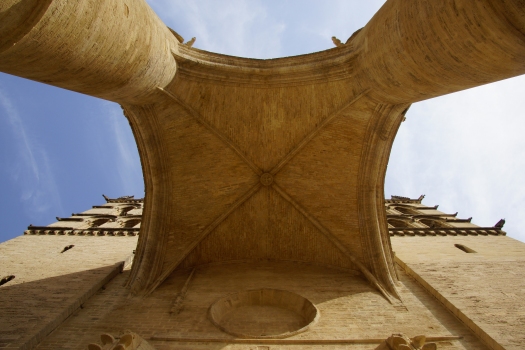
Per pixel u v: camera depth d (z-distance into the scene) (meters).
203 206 12.85
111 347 6.13
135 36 6.36
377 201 12.32
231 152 12.66
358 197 12.51
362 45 9.04
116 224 19.66
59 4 4.29
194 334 8.00
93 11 4.91
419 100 8.34
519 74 5.41
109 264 11.84
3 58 4.39
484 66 5.38
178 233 12.32
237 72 11.06
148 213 12.00
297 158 12.84
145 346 6.88
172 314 8.94
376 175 12.20
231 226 13.17
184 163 12.27
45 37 4.40
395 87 8.12
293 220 13.27
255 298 10.34
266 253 13.33
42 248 13.57
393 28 6.88
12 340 7.19
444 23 5.32
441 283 10.08
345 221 12.65
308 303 9.73
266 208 13.40
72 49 4.95
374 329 8.29
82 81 6.00
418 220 21.52
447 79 6.32
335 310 9.26
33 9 4.07
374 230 11.94
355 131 11.77
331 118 11.59
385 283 10.73
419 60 6.36
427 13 5.64
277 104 11.95
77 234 15.71
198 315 8.92
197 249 12.70
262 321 9.32
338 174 12.68
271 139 12.66
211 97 11.39
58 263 11.85
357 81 10.00
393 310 9.23
